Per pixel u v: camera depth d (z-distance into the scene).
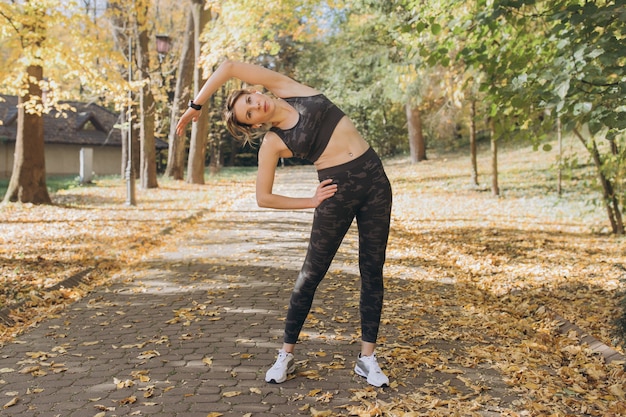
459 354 4.40
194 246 10.34
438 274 7.86
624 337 4.53
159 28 26.05
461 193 20.42
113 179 30.91
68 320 5.59
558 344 4.79
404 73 10.30
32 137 16.02
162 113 36.22
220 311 5.74
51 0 12.58
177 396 3.54
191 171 26.52
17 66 13.68
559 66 4.59
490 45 6.23
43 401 3.54
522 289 6.97
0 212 14.47
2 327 5.34
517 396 3.57
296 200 3.56
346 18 21.39
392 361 4.15
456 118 21.86
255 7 14.23
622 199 11.02
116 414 3.29
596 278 7.50
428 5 6.52
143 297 6.52
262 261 8.65
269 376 3.72
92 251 9.70
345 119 3.49
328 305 5.98
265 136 3.54
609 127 4.54
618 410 3.32
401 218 14.77
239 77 3.63
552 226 12.77
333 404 3.40
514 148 33.44
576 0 4.89
